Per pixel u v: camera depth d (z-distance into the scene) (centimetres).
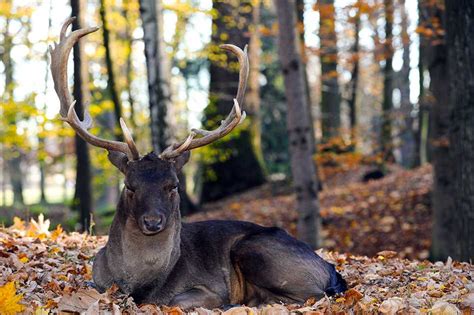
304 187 1449
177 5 1909
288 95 1434
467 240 1172
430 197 1930
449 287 743
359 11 1609
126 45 2189
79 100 1638
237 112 715
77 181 1755
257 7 2136
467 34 1150
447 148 1509
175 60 2584
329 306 673
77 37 725
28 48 2458
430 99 1736
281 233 757
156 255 690
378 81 3700
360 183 2402
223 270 746
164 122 1477
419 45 2352
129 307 671
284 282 723
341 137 1973
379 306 661
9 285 598
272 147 3212
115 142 704
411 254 1664
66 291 706
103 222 2122
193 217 2181
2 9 2189
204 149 2095
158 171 673
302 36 1931
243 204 2288
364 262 918
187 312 696
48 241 918
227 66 2192
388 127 2541
